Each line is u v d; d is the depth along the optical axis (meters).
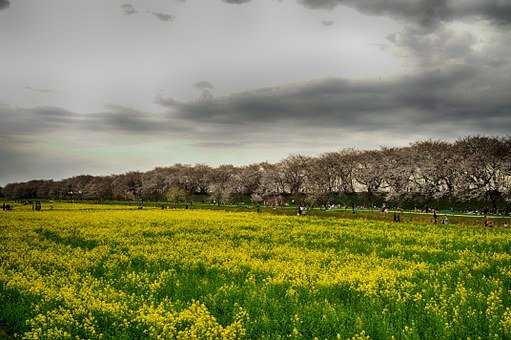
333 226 48.47
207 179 163.38
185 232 40.91
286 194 141.75
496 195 91.25
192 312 15.16
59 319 14.19
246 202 134.62
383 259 26.67
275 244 33.62
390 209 92.62
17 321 14.61
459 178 99.50
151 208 90.31
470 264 24.48
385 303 16.61
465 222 59.44
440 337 12.76
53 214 63.12
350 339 12.56
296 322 13.88
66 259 26.31
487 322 13.66
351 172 122.44
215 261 25.64
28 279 20.47
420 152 110.56
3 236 37.47
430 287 18.12
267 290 17.83
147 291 18.23
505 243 33.78
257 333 13.61
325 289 18.31
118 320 14.59
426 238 37.16
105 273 22.27
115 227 44.69
